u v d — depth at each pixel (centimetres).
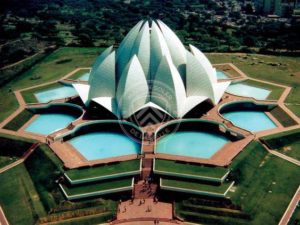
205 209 6456
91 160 7744
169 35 9525
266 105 10106
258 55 15075
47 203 6731
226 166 7356
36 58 15575
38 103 10531
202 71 8988
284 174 7400
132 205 6606
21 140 8738
